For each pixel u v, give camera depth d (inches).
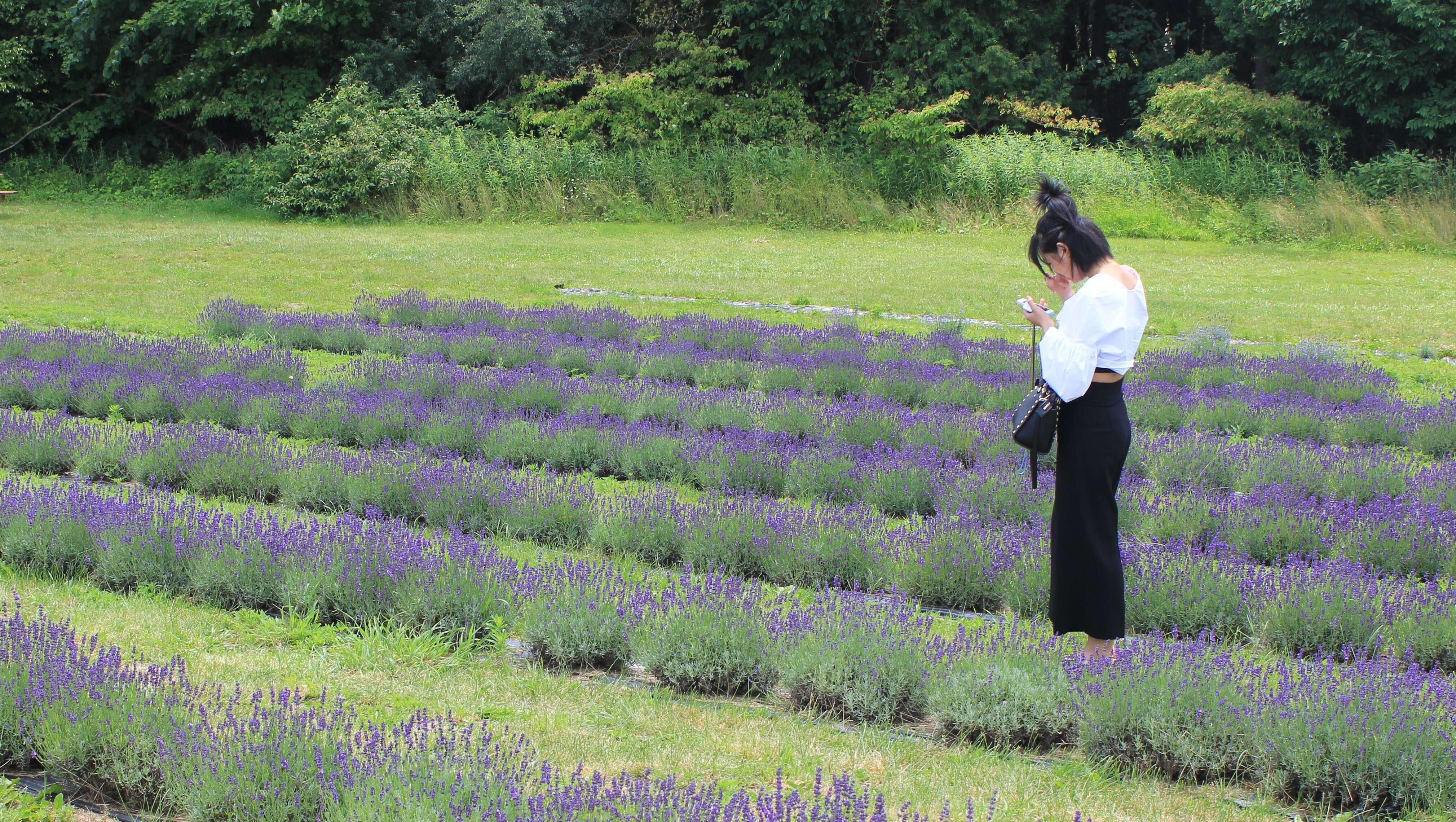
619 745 183.8
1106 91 1651.1
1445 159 1302.9
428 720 177.9
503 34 1349.7
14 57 1357.0
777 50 1413.6
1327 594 251.6
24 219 1108.5
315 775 155.6
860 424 427.2
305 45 1373.0
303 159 1217.4
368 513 317.1
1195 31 1653.5
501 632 231.1
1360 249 1105.4
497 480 329.4
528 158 1243.8
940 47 1407.5
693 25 1475.1
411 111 1272.1
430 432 402.6
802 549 286.4
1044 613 263.0
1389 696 184.4
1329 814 172.7
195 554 260.5
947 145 1272.1
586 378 514.0
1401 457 420.2
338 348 593.3
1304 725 177.9
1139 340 198.7
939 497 343.3
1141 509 330.6
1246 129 1315.2
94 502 284.0
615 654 227.1
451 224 1187.3
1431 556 297.4
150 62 1400.1
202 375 496.7
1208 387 548.7
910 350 601.9
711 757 180.7
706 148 1368.1
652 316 687.1
